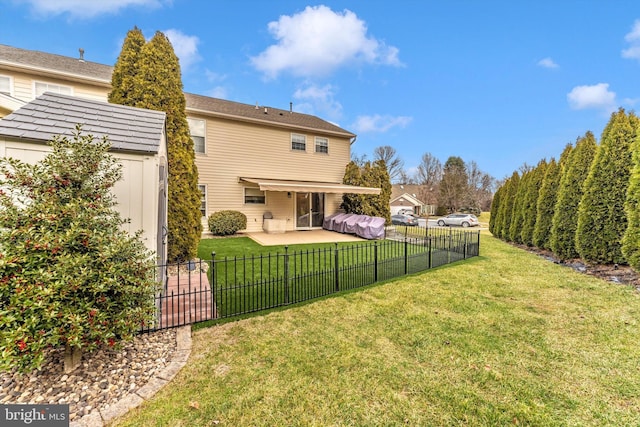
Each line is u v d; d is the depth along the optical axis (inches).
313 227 765.9
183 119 356.8
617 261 322.0
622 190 317.4
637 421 106.5
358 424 105.9
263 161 695.1
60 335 108.9
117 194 164.9
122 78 329.7
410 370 139.2
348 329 182.7
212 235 622.8
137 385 126.3
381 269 337.1
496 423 106.2
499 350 157.3
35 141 145.8
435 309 216.5
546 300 235.3
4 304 105.9
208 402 115.9
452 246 440.8
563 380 131.1
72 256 115.0
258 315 203.2
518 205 584.4
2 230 110.0
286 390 123.9
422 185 2091.5
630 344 161.6
